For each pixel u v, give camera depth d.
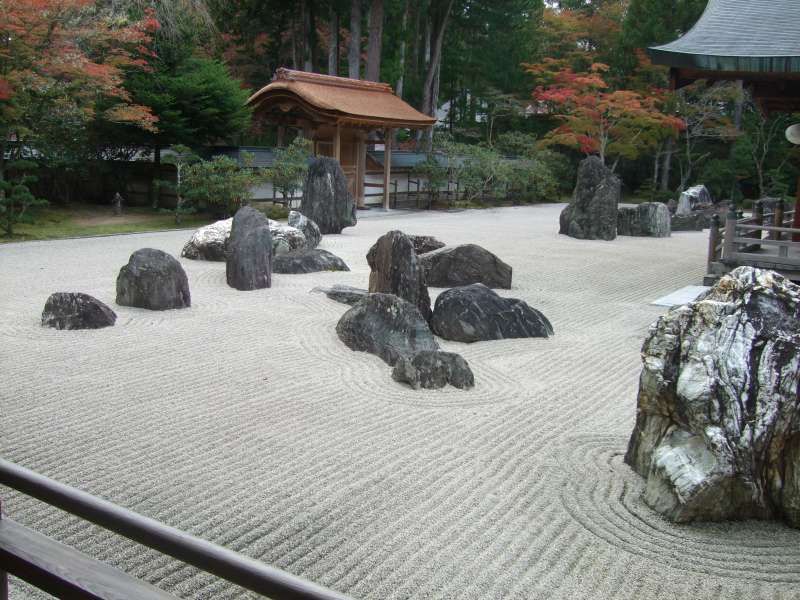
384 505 4.89
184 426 6.22
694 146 36.59
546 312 11.12
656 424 5.30
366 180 28.72
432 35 34.16
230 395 7.04
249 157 21.78
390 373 7.88
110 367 7.80
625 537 4.54
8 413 6.41
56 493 2.09
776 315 4.89
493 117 38.09
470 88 38.50
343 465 5.52
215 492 5.03
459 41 37.78
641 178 38.31
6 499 4.83
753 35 11.75
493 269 12.88
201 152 23.08
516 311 9.61
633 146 32.84
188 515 4.69
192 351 8.48
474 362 8.41
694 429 4.85
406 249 10.20
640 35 34.19
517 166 31.75
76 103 19.34
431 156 28.36
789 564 4.29
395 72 33.22
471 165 28.84
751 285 5.00
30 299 10.88
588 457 5.77
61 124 19.78
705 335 4.91
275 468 5.44
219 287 12.16
